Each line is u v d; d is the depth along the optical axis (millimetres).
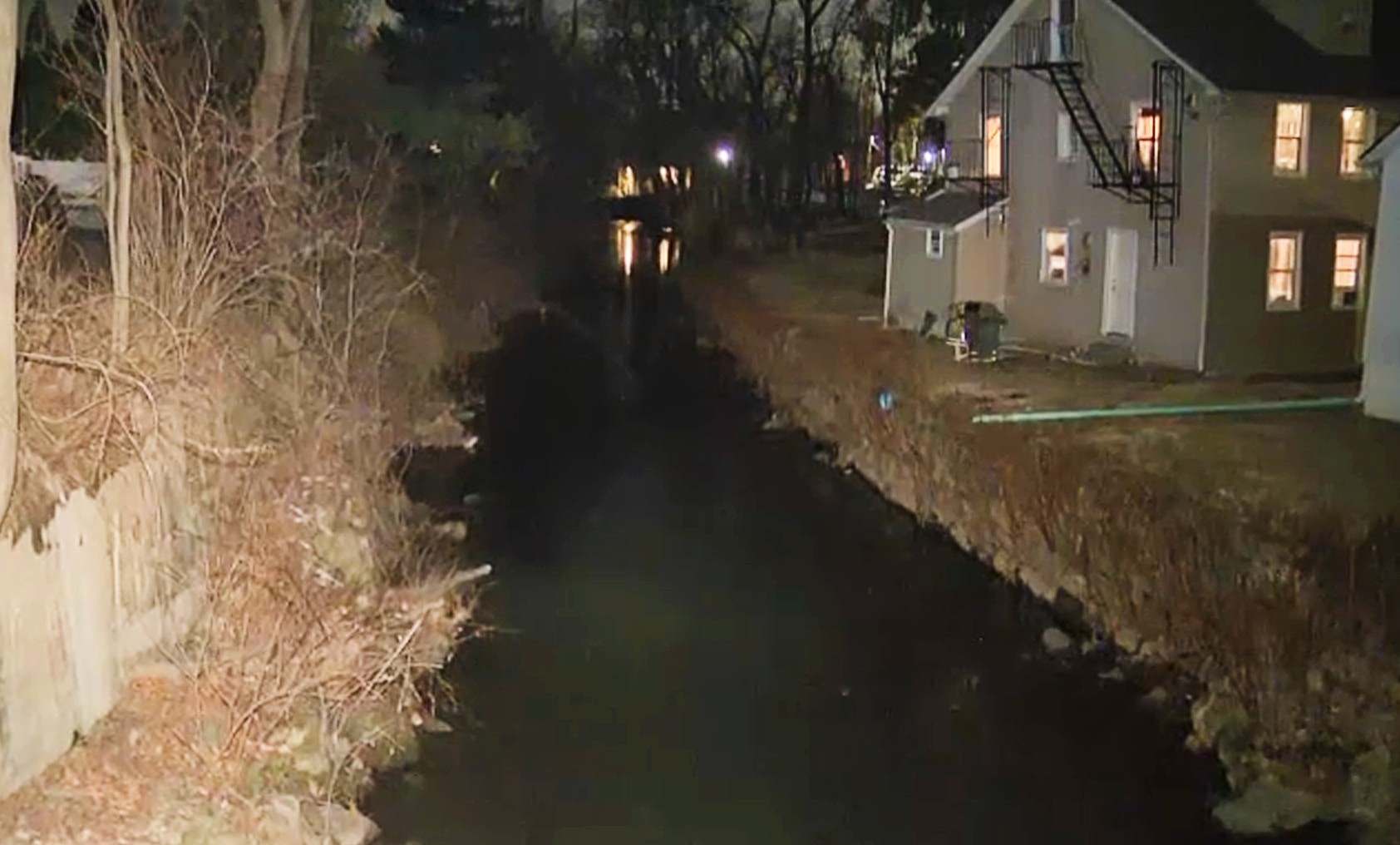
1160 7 27031
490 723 13172
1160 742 12875
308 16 24359
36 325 11930
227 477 14133
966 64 32156
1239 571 13008
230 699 10672
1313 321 26453
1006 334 30797
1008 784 12117
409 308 30422
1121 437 19344
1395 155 20719
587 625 16078
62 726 9695
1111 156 27375
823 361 28156
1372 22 27188
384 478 20625
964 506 19188
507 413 29094
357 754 11797
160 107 17344
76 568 9992
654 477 23641
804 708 13773
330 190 26453
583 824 11250
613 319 46031
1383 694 11250
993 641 15609
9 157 9289
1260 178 25781
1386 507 15062
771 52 67688
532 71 52906
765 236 63469
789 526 20547
